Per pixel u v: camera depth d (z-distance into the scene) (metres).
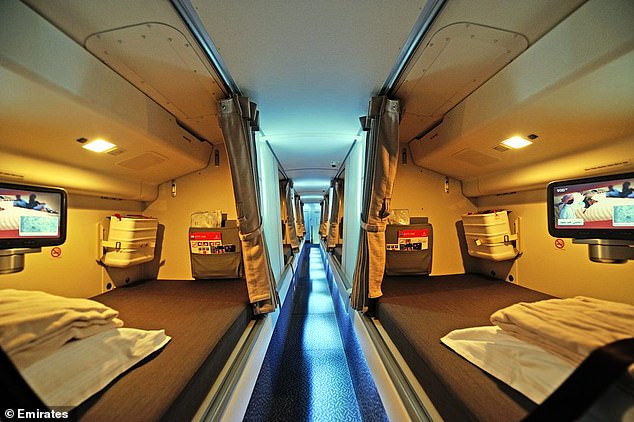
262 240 1.95
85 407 0.79
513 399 0.80
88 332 0.93
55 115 1.19
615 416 0.53
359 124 2.34
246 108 1.69
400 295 1.96
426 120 2.09
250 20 1.04
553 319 0.88
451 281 2.35
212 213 2.60
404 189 2.71
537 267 1.98
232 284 2.38
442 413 0.96
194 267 2.50
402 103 1.80
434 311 1.62
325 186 6.75
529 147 1.61
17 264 1.18
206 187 2.69
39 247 1.25
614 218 1.17
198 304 1.83
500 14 0.99
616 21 0.84
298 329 3.19
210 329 1.39
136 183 2.30
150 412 0.78
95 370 0.86
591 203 1.25
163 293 2.09
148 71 1.37
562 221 1.35
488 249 2.15
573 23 0.96
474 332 1.15
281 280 3.30
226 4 0.95
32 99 1.06
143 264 2.59
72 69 1.09
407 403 1.07
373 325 1.84
